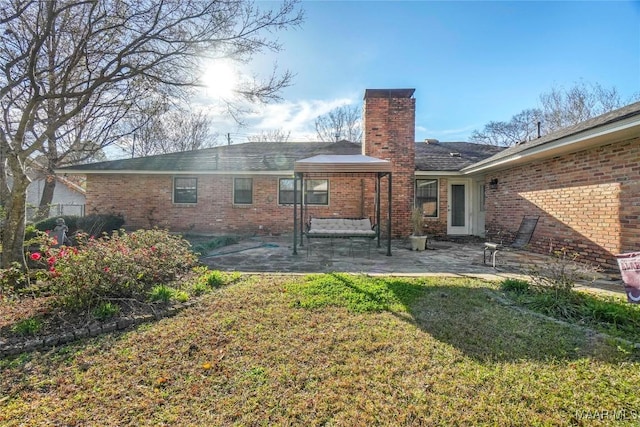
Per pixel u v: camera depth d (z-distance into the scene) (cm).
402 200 1145
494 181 1088
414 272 614
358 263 710
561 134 746
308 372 258
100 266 410
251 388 239
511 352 288
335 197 1255
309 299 431
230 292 468
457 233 1277
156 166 1277
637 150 567
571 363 269
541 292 434
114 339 319
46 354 290
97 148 1178
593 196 666
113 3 582
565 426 197
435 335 324
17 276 452
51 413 213
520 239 805
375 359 278
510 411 211
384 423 202
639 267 356
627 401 218
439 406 216
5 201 625
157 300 413
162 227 1288
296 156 1402
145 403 223
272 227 1277
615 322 344
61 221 780
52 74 605
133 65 635
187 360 279
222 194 1284
